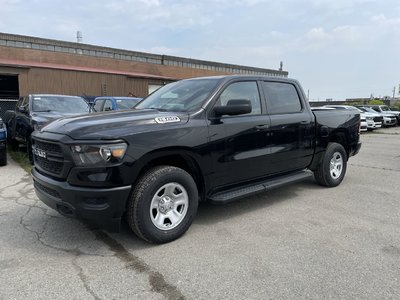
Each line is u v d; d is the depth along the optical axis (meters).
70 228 4.23
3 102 15.56
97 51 25.25
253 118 4.66
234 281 3.02
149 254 3.55
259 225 4.38
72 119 3.90
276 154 4.98
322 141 5.86
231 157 4.35
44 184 3.67
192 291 2.87
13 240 3.88
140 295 2.81
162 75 28.70
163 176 3.68
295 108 5.46
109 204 3.38
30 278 3.07
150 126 3.68
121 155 3.39
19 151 10.55
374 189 6.22
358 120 6.79
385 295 2.81
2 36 21.33
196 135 3.95
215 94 4.32
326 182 6.19
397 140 16.42
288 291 2.87
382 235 4.05
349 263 3.35
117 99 12.27
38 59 22.42
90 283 2.99
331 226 4.34
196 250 3.64
